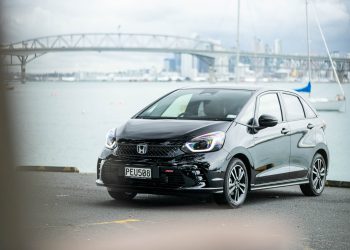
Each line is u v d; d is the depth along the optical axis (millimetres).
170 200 7141
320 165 8242
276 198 7762
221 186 6336
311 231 5203
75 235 4508
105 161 6469
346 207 6941
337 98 63188
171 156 6215
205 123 6578
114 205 6473
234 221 5617
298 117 7883
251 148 6773
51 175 9438
